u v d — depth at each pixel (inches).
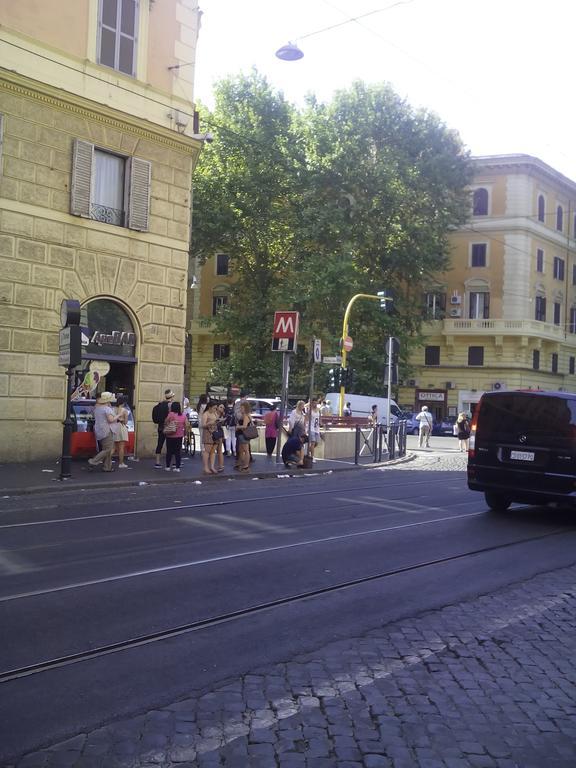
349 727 160.2
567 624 242.1
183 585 270.4
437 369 2082.9
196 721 160.4
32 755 143.2
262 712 166.2
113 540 347.6
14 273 630.5
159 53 737.6
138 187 722.2
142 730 155.1
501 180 2022.6
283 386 758.5
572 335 2251.5
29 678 180.7
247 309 1727.4
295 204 1610.5
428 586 284.4
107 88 689.6
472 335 2030.0
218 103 1628.9
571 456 430.6
